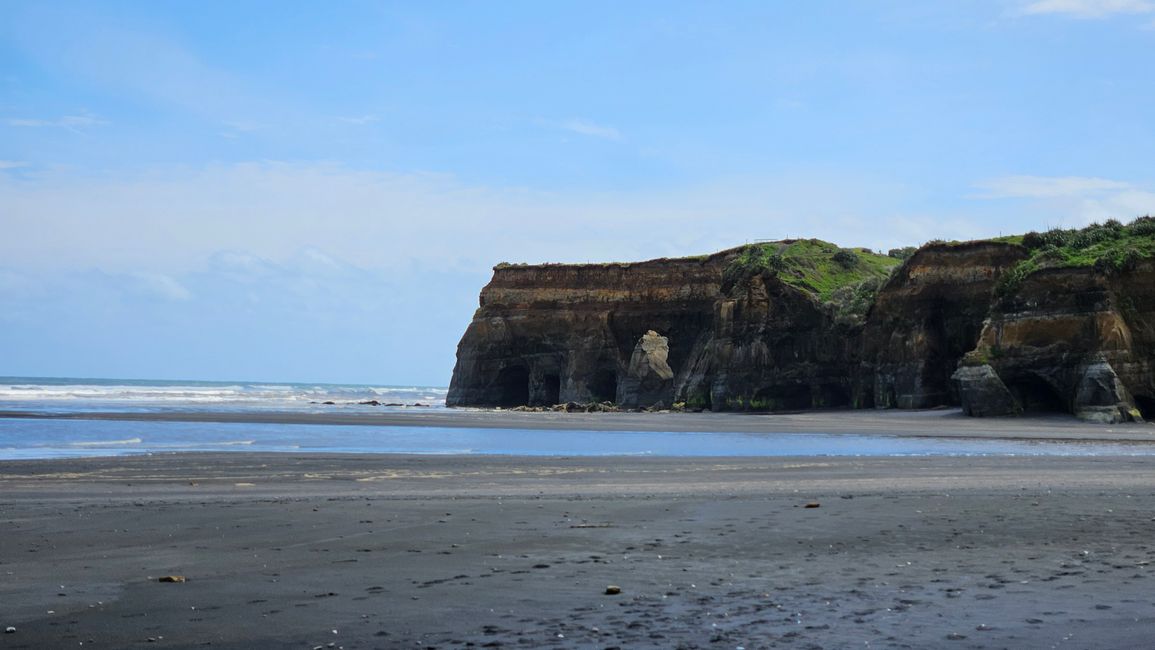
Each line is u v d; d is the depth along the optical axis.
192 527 15.44
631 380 118.75
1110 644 8.43
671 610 9.88
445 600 10.35
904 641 8.62
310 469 27.45
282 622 9.45
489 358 130.75
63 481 23.56
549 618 9.58
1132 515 16.30
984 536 14.26
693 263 123.38
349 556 12.95
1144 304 66.25
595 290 126.94
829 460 31.59
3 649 8.52
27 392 140.50
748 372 98.12
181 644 8.70
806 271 99.31
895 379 84.00
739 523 15.80
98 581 11.34
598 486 22.67
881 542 13.84
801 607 9.95
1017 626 9.06
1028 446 41.19
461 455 34.00
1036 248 77.50
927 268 83.56
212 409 83.31
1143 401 64.94
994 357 68.75
